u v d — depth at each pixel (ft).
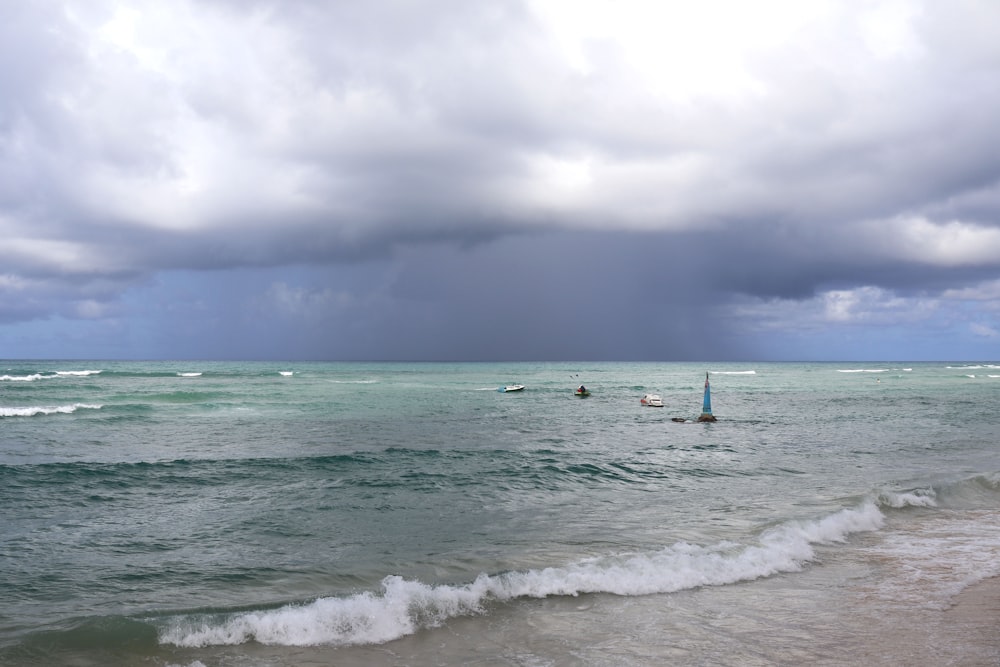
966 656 24.08
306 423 112.98
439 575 32.22
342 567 33.45
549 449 80.69
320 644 24.62
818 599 30.04
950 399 192.95
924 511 48.70
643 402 167.53
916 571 34.32
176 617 25.38
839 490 55.06
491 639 25.36
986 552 38.09
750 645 24.98
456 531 41.01
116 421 111.96
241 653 23.75
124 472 60.39
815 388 265.34
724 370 581.53
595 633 26.02
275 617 25.89
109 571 32.68
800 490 55.21
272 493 52.70
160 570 32.89
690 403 180.24
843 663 23.43
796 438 95.76
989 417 133.39
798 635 25.94
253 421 115.03
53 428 100.58
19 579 31.27
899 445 87.81
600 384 304.50
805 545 38.17
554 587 30.55
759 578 32.89
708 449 82.33
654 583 31.48
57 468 61.05
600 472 63.82
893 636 25.88
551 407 160.86
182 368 495.82
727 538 39.22
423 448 80.69
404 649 24.40
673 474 63.46
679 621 27.30
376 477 59.77
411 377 361.30
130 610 27.09
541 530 41.32
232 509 47.09
